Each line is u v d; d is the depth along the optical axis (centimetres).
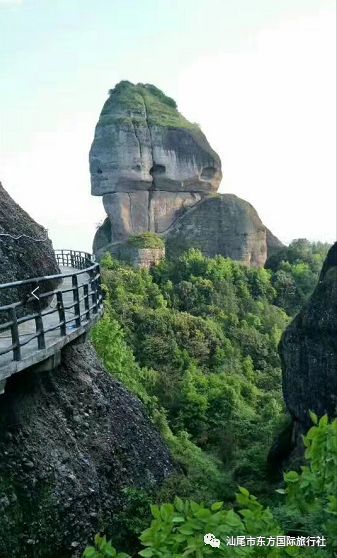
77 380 1268
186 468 1539
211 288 5366
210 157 7388
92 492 1002
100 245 7344
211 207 7050
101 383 1423
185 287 5228
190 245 6800
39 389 1053
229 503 1181
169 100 7938
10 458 862
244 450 1920
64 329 959
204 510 312
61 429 1052
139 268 5859
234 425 2291
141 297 4662
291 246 7500
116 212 6975
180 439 1927
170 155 7175
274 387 3891
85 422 1167
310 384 1255
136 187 7025
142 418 1534
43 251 1586
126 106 7225
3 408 891
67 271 2230
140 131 7031
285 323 5425
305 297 6178
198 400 2586
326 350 1189
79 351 1448
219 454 2019
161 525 314
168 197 7231
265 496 1260
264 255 7244
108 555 311
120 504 1076
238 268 6147
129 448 1281
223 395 2650
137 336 3872
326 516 324
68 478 959
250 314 5222
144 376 2939
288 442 1419
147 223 7075
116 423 1316
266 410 2539
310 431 323
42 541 834
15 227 1470
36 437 952
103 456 1131
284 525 365
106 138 7025
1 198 1546
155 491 1211
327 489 322
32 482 872
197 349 3972
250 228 7050
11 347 743
